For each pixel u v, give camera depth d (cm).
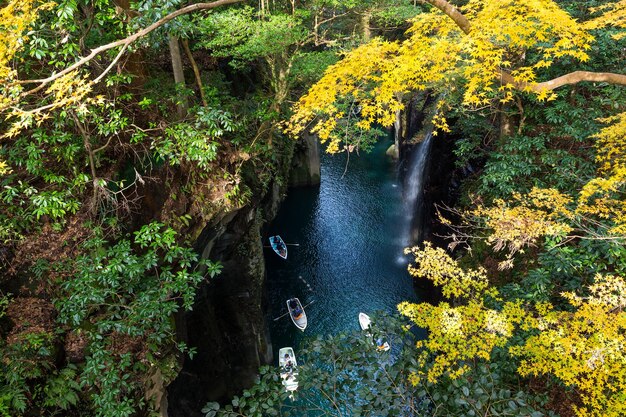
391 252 2127
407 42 620
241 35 1136
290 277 1986
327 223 2369
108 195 850
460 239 1345
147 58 1212
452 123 1540
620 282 577
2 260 781
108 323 738
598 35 1077
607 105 1091
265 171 1458
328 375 666
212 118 922
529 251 1047
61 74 425
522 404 558
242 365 1388
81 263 779
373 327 713
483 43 527
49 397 700
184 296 816
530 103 1159
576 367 542
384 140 3316
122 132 968
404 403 629
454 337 611
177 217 1009
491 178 1083
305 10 1295
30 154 745
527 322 637
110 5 867
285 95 1343
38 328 749
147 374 802
